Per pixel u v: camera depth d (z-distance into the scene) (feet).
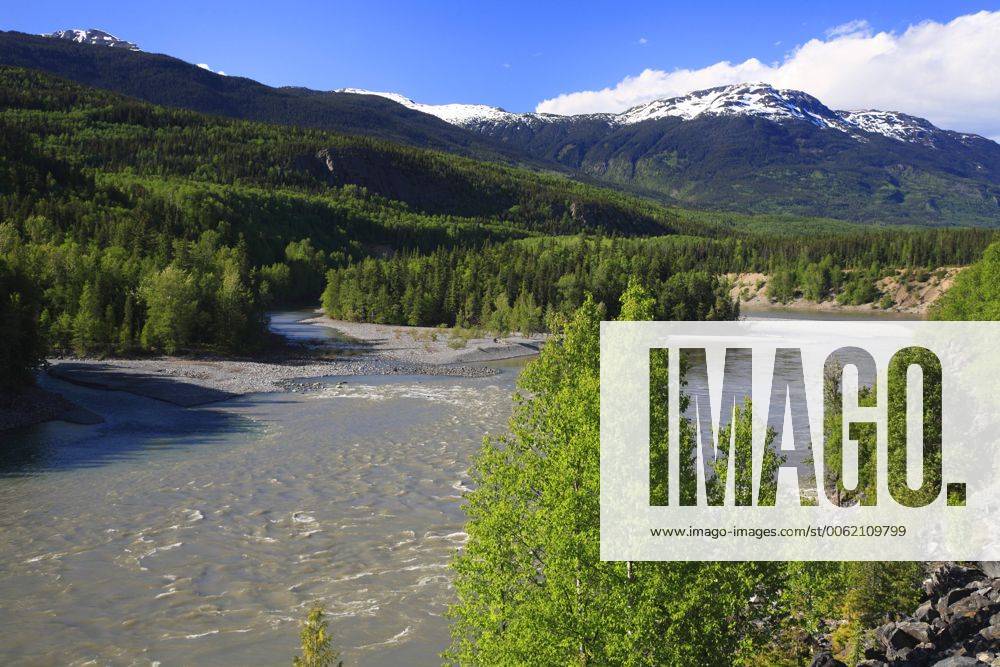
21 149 557.74
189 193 617.62
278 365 251.80
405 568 86.84
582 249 529.04
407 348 315.78
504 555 54.85
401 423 164.14
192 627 72.79
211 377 219.82
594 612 48.57
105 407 175.94
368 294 443.73
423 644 70.38
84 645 68.95
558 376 60.80
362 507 107.14
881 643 59.67
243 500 109.40
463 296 434.71
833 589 62.54
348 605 77.97
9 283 178.40
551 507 52.44
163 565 86.43
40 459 129.90
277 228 651.66
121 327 261.24
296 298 589.32
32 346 178.09
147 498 109.60
